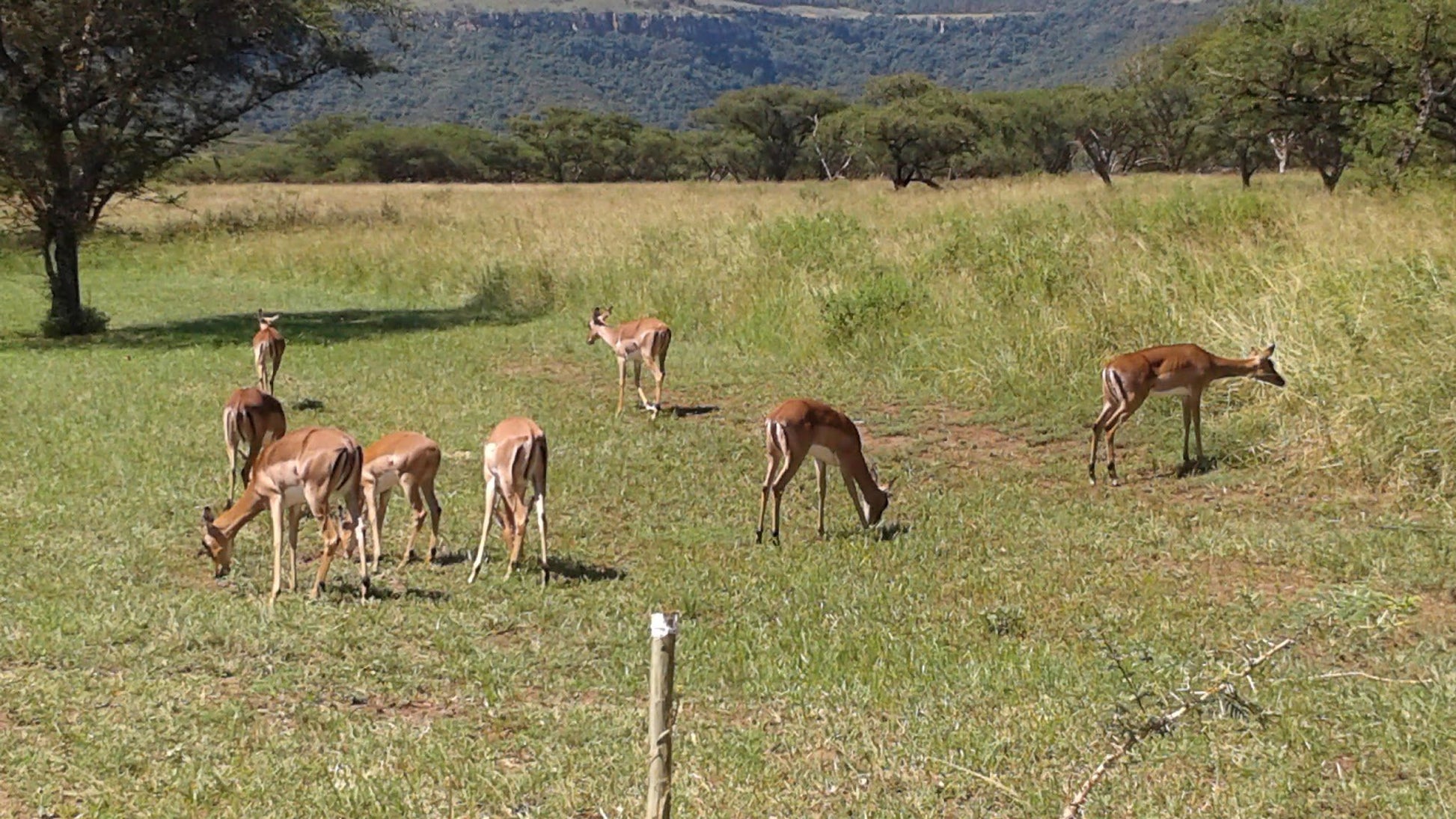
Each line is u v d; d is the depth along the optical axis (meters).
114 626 6.95
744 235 20.95
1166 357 10.41
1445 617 7.23
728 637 7.05
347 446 7.46
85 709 5.99
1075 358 12.94
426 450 8.29
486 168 68.56
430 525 8.68
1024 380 12.74
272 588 7.81
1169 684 6.18
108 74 19.03
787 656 6.77
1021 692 6.27
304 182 63.91
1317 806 5.11
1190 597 7.63
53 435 11.41
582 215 28.67
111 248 28.61
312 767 5.45
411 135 67.12
